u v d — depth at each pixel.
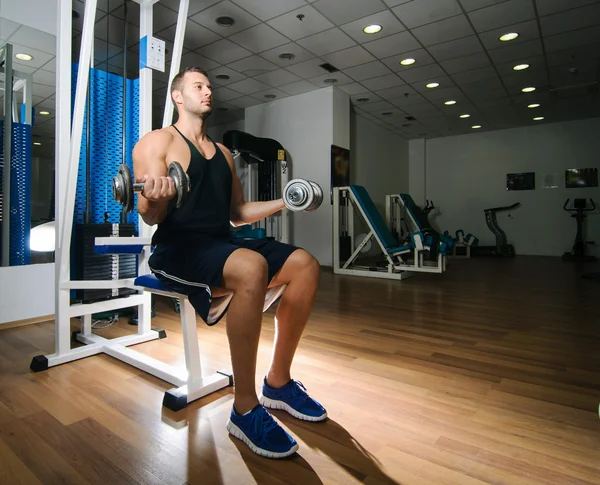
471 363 1.68
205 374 1.54
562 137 6.94
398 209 5.96
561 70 4.66
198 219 1.16
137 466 0.95
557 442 1.08
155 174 1.05
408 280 4.14
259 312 1.00
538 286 3.73
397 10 3.36
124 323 2.35
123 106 2.22
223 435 1.10
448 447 1.05
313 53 4.19
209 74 4.75
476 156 7.73
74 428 1.12
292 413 1.21
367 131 6.88
